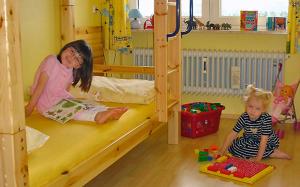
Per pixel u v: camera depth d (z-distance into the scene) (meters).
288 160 3.21
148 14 4.68
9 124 1.50
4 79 1.47
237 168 2.98
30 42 3.49
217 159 3.15
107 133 2.51
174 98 3.53
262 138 3.15
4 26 1.43
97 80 3.51
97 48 4.42
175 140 3.58
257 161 3.13
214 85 4.42
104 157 2.34
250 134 3.23
